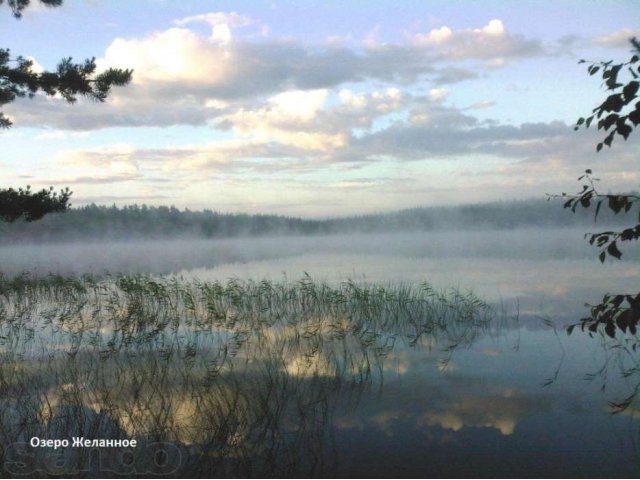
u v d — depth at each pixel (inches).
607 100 134.3
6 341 376.5
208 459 189.5
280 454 193.8
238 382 277.4
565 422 224.8
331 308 486.9
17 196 483.5
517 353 340.2
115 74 518.0
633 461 188.2
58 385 270.7
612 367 303.3
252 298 532.4
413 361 323.6
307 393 263.0
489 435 211.9
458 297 526.3
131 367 305.0
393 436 209.3
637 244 1267.2
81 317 459.5
